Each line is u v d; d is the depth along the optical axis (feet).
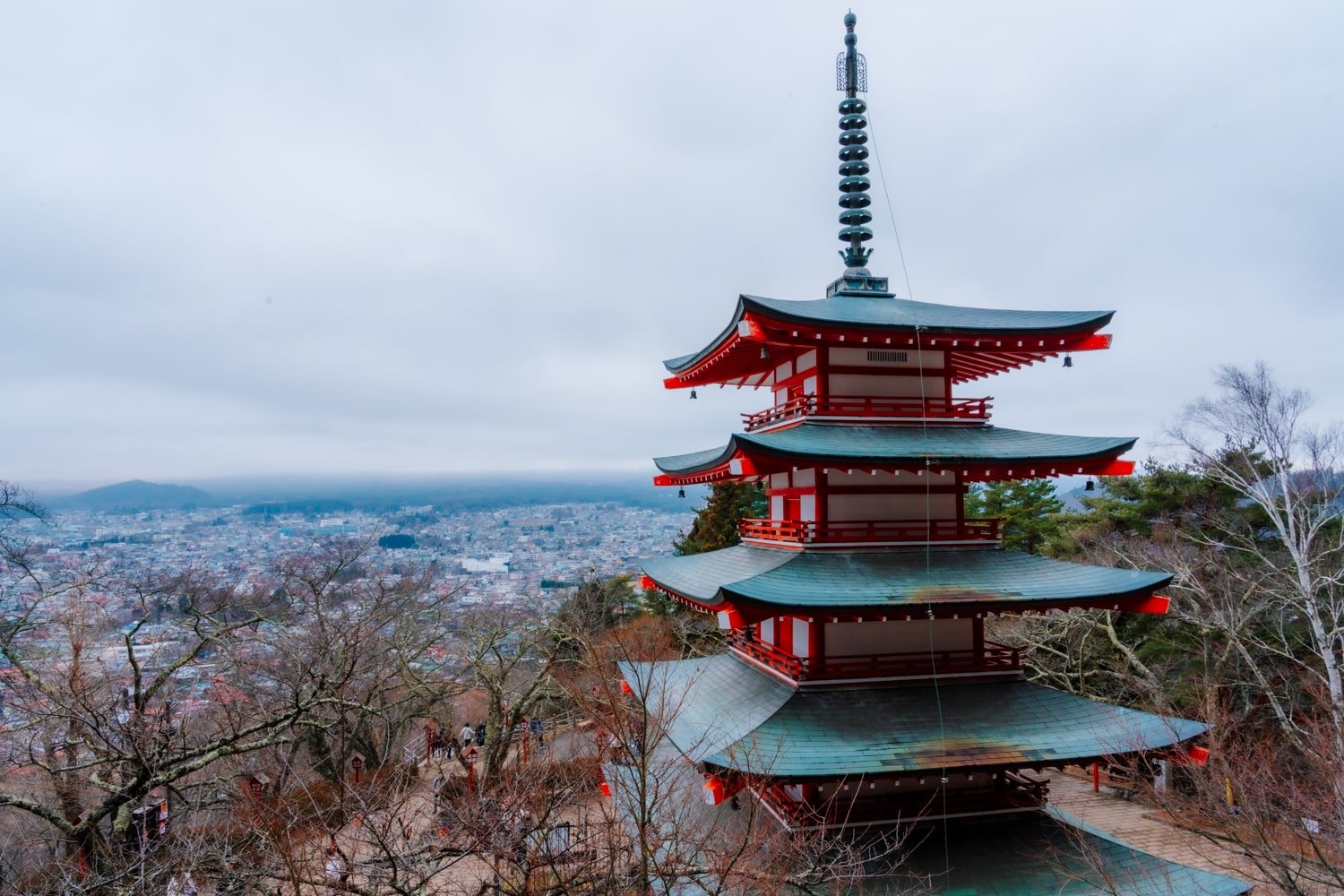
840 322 62.44
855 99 81.56
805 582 59.41
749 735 55.57
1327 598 112.68
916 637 64.23
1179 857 82.02
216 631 90.48
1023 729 58.23
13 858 67.92
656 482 92.48
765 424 75.61
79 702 60.95
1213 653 116.16
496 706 118.83
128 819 62.28
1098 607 59.93
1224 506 140.46
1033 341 66.59
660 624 173.27
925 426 68.08
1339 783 64.95
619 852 50.42
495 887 49.32
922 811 59.41
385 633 140.46
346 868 48.55
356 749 115.24
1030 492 186.39
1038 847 58.29
